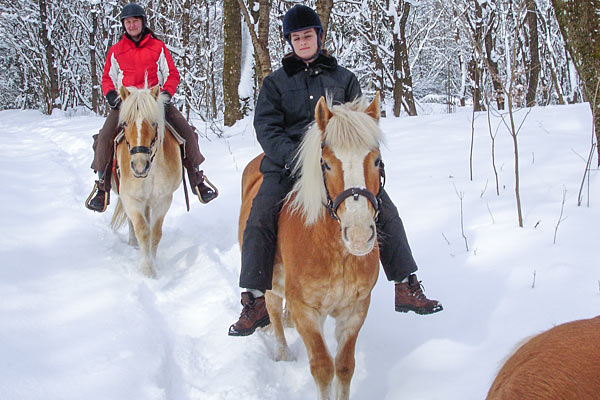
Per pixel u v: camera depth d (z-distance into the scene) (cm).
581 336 163
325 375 275
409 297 319
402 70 1698
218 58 2936
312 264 279
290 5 1475
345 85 342
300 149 296
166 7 2347
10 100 4147
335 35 1842
